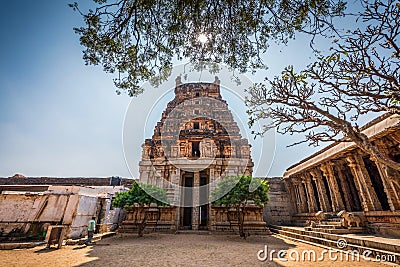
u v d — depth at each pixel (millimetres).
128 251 11820
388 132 12508
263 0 4844
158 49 5691
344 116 7000
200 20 5219
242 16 5078
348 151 16750
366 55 6430
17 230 15234
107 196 21891
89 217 18281
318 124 7180
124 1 5023
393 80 6180
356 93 6758
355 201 19375
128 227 21406
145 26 5340
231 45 5547
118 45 5480
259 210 21531
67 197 16531
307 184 24359
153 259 9898
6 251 11516
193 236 18656
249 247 13156
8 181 29062
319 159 20422
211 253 11328
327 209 21031
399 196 13117
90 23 5074
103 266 8641
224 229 20750
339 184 21344
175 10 5098
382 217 14172
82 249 12414
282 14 4938
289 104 7383
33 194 16297
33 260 9578
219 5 5027
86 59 5523
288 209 27219
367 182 15820
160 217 21781
